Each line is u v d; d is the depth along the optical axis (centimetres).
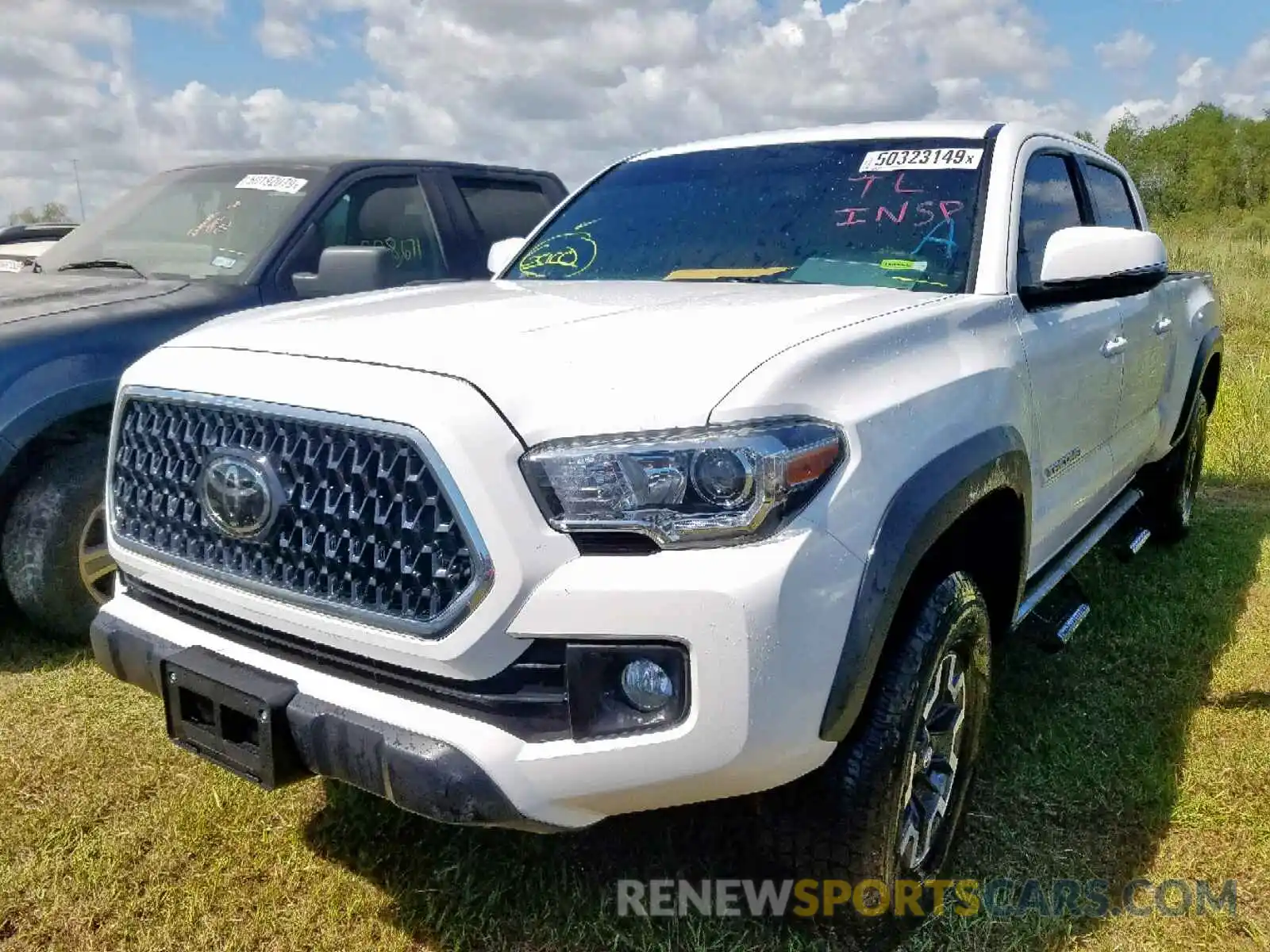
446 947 230
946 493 212
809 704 186
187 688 217
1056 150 358
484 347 202
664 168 374
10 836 265
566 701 185
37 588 363
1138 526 491
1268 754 306
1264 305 1141
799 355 201
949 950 230
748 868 233
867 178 324
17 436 347
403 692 195
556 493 181
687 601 176
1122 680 361
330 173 483
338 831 271
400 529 188
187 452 223
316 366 204
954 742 244
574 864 254
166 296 407
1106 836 271
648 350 201
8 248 616
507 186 582
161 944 229
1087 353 321
